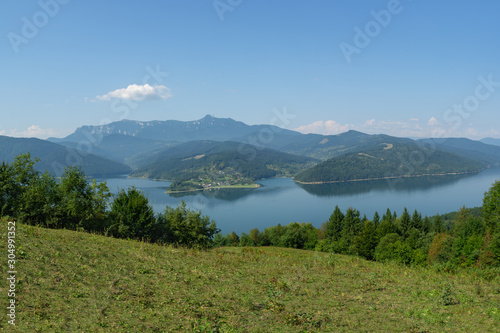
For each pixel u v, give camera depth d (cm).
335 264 2236
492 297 1502
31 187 3136
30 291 1092
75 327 930
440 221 9369
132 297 1203
